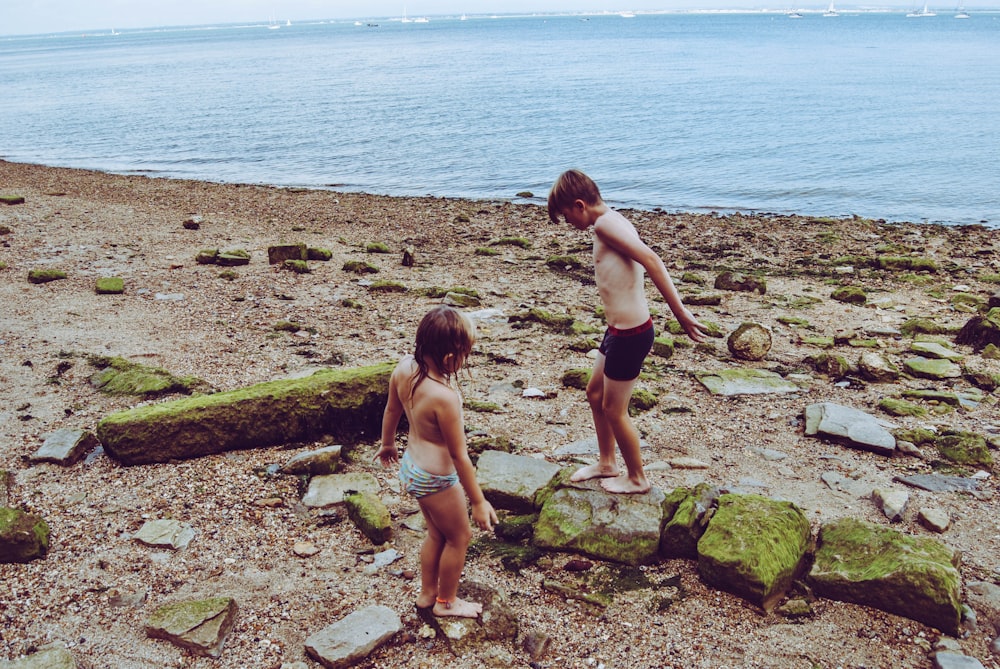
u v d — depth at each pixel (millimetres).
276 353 7691
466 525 3625
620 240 3951
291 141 32469
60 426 5898
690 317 3951
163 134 35250
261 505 4926
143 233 13914
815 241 15336
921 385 7488
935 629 3863
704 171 25016
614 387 4340
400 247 13938
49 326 8219
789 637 3809
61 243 12492
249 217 16562
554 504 4746
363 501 4832
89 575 4168
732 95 46312
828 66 69188
